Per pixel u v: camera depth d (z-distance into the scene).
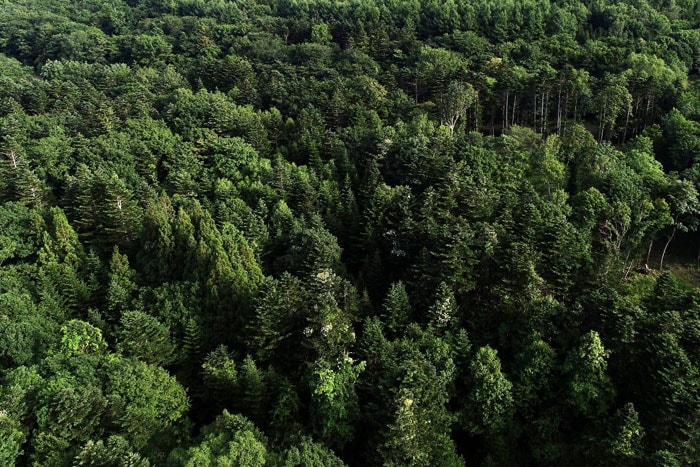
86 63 171.12
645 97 126.38
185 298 78.12
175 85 154.50
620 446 55.28
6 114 129.00
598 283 75.56
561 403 63.59
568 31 160.88
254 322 72.44
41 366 61.03
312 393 61.91
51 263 84.88
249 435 52.75
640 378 62.31
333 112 128.38
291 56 170.50
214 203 104.06
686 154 108.69
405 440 55.59
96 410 56.06
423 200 91.88
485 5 173.75
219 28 190.50
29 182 99.94
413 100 138.50
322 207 101.56
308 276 81.75
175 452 52.72
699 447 54.12
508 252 74.88
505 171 103.56
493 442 62.75
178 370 72.81
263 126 128.12
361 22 178.12
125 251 93.38
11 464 50.88
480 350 65.94
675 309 68.25
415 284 79.50
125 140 118.94
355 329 75.88
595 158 104.75
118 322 77.88
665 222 92.31
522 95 132.75
